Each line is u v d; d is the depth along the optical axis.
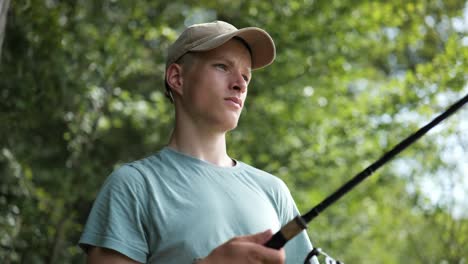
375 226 9.54
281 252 2.17
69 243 6.74
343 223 9.41
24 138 6.34
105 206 2.46
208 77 2.63
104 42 7.16
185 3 8.33
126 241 2.39
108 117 7.88
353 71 8.34
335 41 8.11
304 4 8.07
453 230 8.42
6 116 6.05
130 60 7.46
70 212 6.81
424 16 8.62
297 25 8.01
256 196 2.57
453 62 7.77
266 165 8.05
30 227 5.99
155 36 7.67
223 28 2.74
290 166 8.16
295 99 8.20
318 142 8.13
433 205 8.45
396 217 9.06
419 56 10.95
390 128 8.11
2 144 6.04
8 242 5.57
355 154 8.30
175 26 8.30
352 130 8.11
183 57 2.71
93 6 7.36
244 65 2.70
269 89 8.05
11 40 6.05
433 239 8.81
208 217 2.42
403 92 8.03
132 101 7.86
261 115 8.15
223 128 2.63
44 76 6.22
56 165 6.91
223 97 2.63
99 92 7.12
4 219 5.57
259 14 8.06
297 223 2.18
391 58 11.26
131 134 8.43
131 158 8.38
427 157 8.41
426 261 8.81
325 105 8.30
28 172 6.22
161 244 2.38
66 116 6.61
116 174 2.51
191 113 2.64
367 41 8.37
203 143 2.64
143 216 2.43
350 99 8.86
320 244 8.63
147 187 2.46
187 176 2.51
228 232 2.43
